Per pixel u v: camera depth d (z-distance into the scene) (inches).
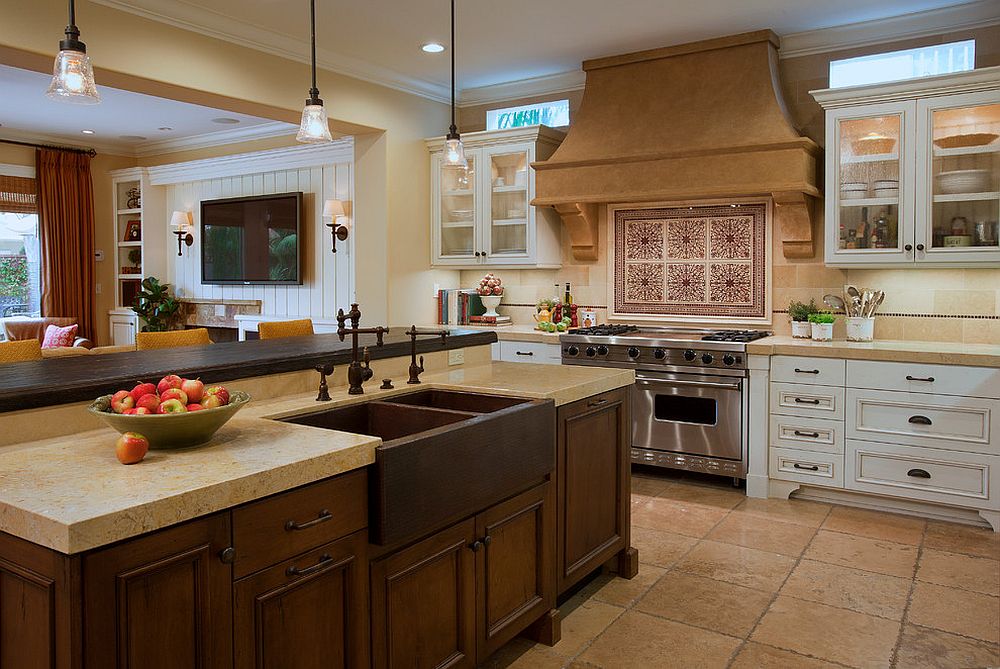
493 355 207.6
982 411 145.6
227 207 301.6
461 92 230.7
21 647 55.6
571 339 190.2
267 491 63.5
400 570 78.7
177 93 164.2
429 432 81.0
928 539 142.9
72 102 87.0
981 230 152.9
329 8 159.5
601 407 117.3
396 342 122.7
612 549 121.8
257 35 171.8
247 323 299.6
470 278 240.5
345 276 269.9
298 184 282.2
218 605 60.5
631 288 209.9
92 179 324.8
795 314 177.2
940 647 101.9
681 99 183.6
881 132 161.2
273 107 178.5
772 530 148.4
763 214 189.3
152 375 84.8
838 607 114.3
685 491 175.0
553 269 221.9
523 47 187.6
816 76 180.4
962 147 153.0
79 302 318.7
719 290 197.0
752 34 176.4
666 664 98.7
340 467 70.3
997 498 145.5
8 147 298.2
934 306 170.7
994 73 146.5
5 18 130.1
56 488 58.2
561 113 217.0
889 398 154.4
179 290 329.4
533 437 96.8
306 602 68.6
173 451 70.0
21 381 78.8
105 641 53.0
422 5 158.7
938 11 163.8
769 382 167.0
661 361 178.2
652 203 204.8
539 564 102.4
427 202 225.6
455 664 86.8
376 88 205.6
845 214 166.4
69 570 51.1
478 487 86.4
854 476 159.3
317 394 103.3
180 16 156.6
